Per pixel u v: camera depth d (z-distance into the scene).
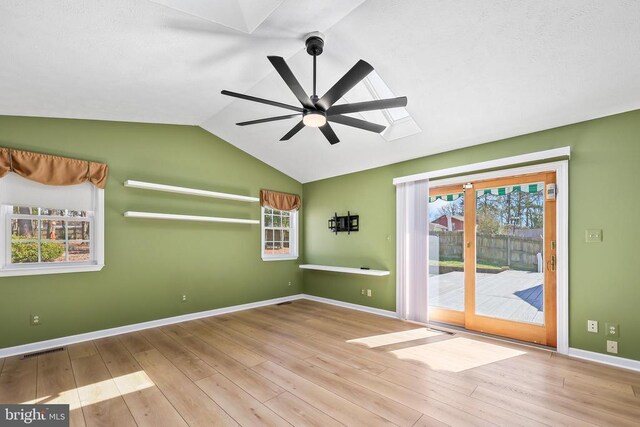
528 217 3.46
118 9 1.81
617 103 2.72
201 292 4.55
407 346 3.33
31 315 3.20
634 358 2.71
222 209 4.86
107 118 3.69
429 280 4.36
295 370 2.74
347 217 5.27
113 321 3.72
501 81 2.75
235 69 2.85
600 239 2.89
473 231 3.89
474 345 3.36
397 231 4.49
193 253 4.49
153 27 2.04
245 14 2.06
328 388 2.42
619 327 2.78
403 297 4.38
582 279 2.98
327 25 2.35
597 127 2.94
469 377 2.60
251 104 3.83
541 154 3.17
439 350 3.21
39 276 3.25
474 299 3.87
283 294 5.72
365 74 2.09
